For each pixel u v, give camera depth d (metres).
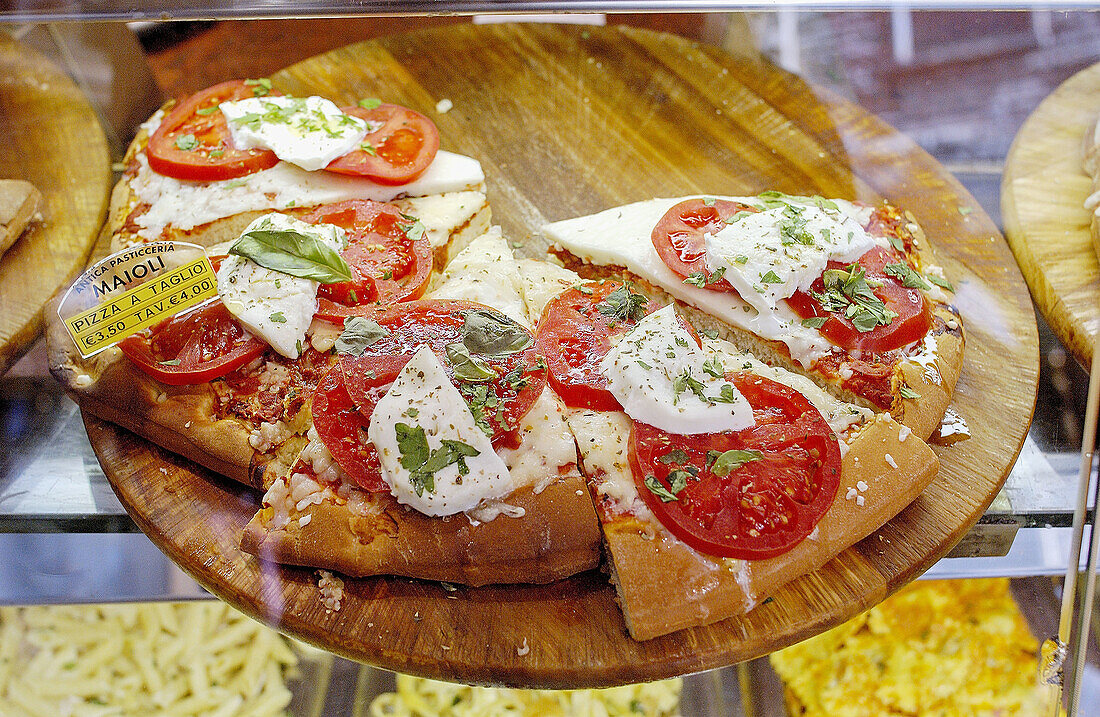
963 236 0.56
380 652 0.41
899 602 0.54
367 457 0.42
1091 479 0.40
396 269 0.52
